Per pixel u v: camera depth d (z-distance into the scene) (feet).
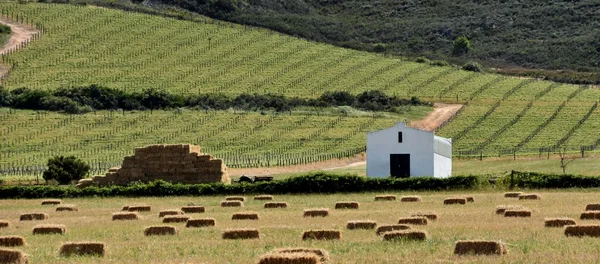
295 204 531.50
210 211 490.49
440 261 282.77
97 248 317.42
